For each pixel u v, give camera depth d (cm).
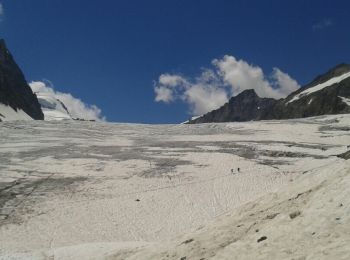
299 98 18788
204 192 5091
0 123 9856
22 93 19775
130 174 5775
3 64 19912
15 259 2675
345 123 10150
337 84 17212
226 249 1780
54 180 5497
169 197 4931
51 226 4112
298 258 1466
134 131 9762
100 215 4412
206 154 6838
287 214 1825
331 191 1783
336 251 1402
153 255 2088
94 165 6228
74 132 9306
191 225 4191
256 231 1831
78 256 2538
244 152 6931
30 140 8175
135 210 4553
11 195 4872
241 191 5109
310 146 7375
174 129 10031
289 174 5716
